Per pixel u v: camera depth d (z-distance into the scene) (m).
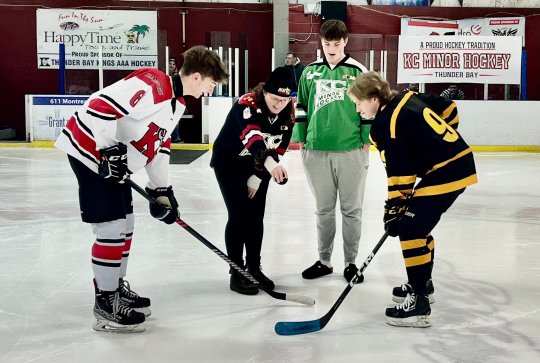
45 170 9.12
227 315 3.29
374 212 6.28
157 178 3.20
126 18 13.69
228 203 3.66
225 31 14.55
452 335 3.03
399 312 3.13
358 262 4.41
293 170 9.49
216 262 4.36
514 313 3.35
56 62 14.01
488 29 14.45
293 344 2.89
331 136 3.86
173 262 4.35
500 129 12.55
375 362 2.69
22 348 2.83
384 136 3.05
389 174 3.09
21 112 14.36
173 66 13.04
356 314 3.32
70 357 2.72
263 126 3.52
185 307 3.42
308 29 14.18
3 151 11.66
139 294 3.65
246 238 3.72
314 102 3.92
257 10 14.57
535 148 12.51
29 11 14.07
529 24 14.46
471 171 3.11
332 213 4.00
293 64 12.38
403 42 12.79
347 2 14.39
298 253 4.65
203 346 2.86
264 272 4.14
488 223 5.77
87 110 2.87
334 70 3.92
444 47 12.80
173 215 3.19
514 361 2.71
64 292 3.67
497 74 12.87
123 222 3.00
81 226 5.48
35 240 4.96
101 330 3.05
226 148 3.62
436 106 3.33
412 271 3.13
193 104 13.96
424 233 3.11
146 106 2.89
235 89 13.22
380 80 3.12
